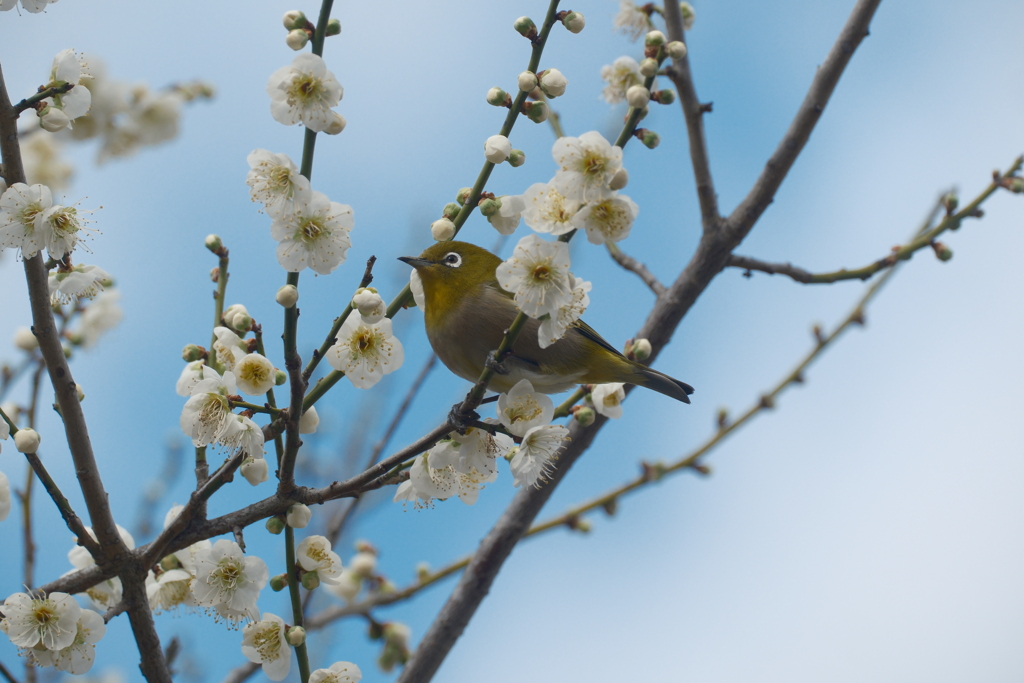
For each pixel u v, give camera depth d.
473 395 7.37
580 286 7.45
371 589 10.76
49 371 7.43
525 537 11.06
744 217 10.75
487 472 7.86
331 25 6.98
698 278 10.88
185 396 7.87
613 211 7.04
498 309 9.85
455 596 9.77
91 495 7.60
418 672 9.43
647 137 7.43
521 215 7.71
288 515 7.72
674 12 10.51
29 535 8.95
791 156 10.59
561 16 7.58
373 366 8.00
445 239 7.72
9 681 8.12
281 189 7.12
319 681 7.66
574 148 7.01
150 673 7.87
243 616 7.90
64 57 7.44
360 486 7.82
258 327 7.88
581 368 10.23
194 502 7.73
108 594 8.73
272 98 6.90
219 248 8.82
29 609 7.35
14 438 7.43
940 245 10.94
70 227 7.27
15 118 7.32
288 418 7.30
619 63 10.27
